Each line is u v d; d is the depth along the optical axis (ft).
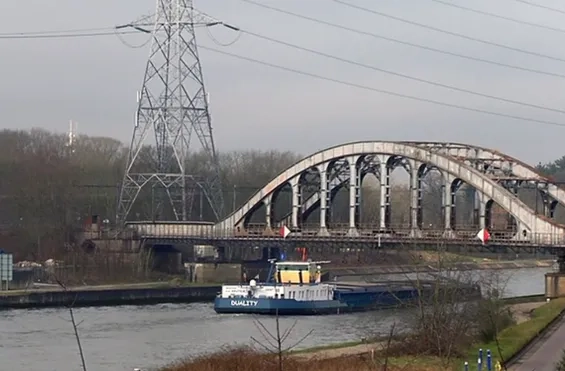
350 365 216.13
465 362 202.49
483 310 260.21
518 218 467.93
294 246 562.66
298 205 571.69
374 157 545.03
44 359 288.71
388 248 517.96
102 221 654.12
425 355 226.58
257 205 593.42
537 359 225.76
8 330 361.51
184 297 534.37
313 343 321.93
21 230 604.49
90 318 413.59
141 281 583.58
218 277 605.31
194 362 238.68
